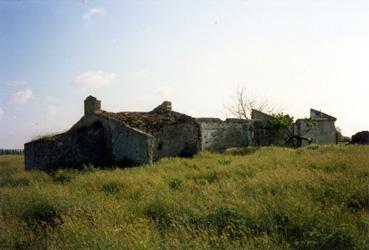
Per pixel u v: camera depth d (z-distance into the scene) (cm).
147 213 962
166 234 759
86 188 1367
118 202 1088
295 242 689
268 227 782
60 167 2433
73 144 2556
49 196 1107
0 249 769
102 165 2473
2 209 1033
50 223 925
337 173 1265
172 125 2848
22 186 1527
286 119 3681
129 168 2094
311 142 3903
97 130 2612
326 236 695
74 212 933
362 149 2255
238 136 3469
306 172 1298
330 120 4122
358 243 668
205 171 1631
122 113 2878
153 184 1338
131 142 2488
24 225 884
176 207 951
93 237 750
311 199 955
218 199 978
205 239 712
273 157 2019
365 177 1188
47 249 734
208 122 3241
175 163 2169
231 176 1451
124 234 761
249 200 944
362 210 866
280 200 929
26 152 2538
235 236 749
